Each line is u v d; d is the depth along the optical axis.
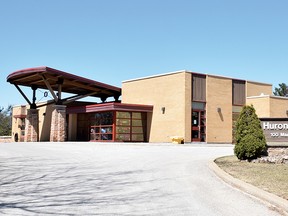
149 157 15.23
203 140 28.66
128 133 29.45
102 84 32.12
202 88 28.92
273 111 30.89
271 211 6.50
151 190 8.26
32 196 7.44
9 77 31.30
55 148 20.83
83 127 33.19
